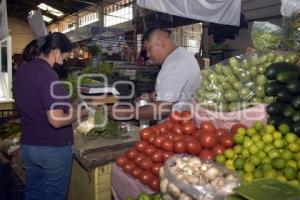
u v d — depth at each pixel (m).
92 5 15.01
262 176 1.41
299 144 1.48
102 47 6.84
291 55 2.00
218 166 1.44
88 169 2.19
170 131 1.94
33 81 2.12
